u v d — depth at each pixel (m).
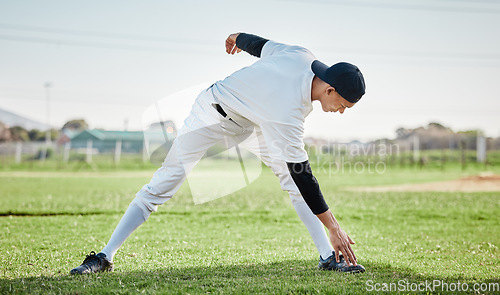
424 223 6.75
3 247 4.29
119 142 33.16
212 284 2.75
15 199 8.93
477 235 5.66
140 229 5.65
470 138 30.41
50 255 3.86
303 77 2.76
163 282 2.80
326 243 3.24
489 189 12.78
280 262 3.57
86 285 2.66
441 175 19.38
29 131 54.59
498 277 3.09
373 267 3.36
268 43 3.16
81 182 14.60
